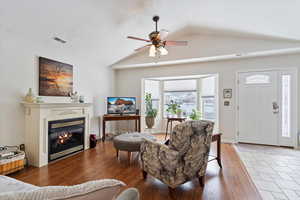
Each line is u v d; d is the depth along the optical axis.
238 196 2.04
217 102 4.78
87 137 4.02
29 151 2.99
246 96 4.52
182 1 2.81
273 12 2.74
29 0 2.29
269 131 4.32
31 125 2.98
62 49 3.76
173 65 5.28
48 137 3.07
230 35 4.07
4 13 2.38
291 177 2.53
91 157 3.40
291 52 3.94
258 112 4.41
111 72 5.77
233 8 2.87
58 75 3.71
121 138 3.21
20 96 2.99
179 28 4.06
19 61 2.96
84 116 3.94
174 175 1.91
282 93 4.19
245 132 4.55
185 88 5.86
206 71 4.88
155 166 2.15
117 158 3.32
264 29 3.38
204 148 2.14
